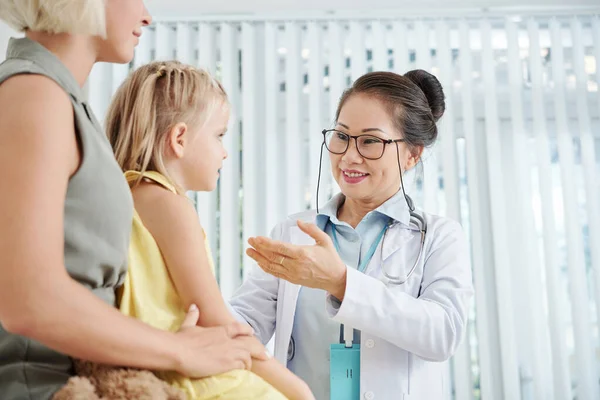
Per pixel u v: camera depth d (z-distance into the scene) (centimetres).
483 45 304
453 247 178
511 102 300
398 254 178
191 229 104
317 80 304
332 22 307
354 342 173
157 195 106
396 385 164
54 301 74
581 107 299
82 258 83
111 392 80
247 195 300
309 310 176
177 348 87
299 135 304
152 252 100
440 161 301
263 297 188
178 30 312
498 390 287
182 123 114
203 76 121
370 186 175
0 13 90
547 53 310
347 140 175
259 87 312
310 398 106
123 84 121
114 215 86
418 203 299
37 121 78
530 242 289
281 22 311
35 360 84
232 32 313
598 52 302
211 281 103
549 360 283
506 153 305
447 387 279
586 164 294
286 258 149
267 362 104
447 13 304
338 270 152
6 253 73
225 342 96
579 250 288
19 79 81
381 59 304
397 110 175
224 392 92
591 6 302
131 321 82
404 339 157
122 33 94
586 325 283
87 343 77
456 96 309
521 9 303
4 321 74
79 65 92
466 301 170
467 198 298
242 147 304
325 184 295
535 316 284
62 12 86
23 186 75
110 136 119
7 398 82
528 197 293
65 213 82
